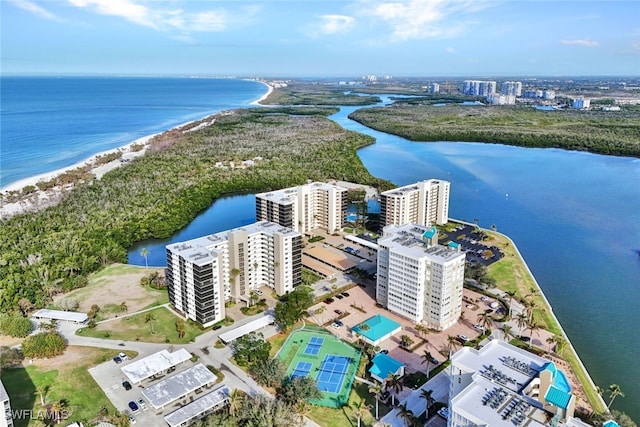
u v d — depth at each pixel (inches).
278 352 7470.5
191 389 6378.0
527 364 5349.4
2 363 6865.2
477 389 4953.3
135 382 6505.9
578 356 7598.4
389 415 6043.3
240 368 7047.2
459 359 5482.3
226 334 7790.4
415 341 7755.9
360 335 7810.0
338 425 5880.9
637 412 6358.3
